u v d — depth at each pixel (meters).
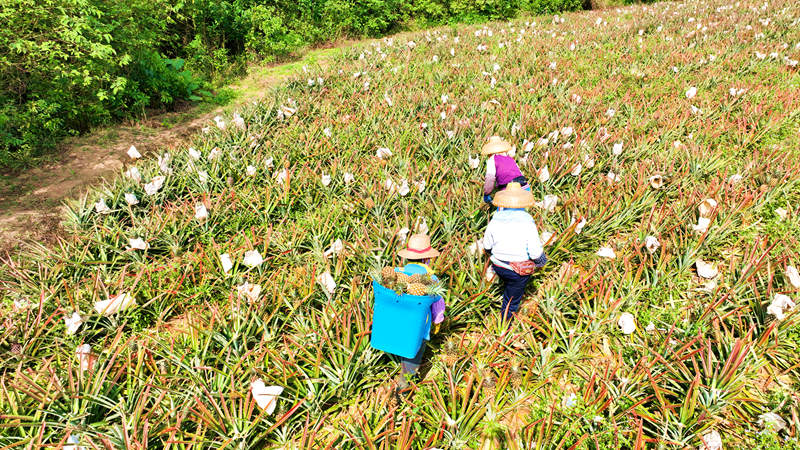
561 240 4.54
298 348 3.60
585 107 8.07
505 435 3.04
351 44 17.17
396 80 10.56
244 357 3.36
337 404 3.34
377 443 3.02
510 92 8.98
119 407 3.08
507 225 3.60
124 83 8.13
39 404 3.02
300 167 6.63
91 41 8.20
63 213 5.58
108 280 4.36
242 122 7.56
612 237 5.07
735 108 7.72
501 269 3.67
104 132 8.35
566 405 3.11
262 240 4.98
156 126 9.07
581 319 3.84
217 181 6.14
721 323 3.57
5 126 7.30
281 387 2.95
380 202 5.45
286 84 10.63
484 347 3.76
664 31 13.38
